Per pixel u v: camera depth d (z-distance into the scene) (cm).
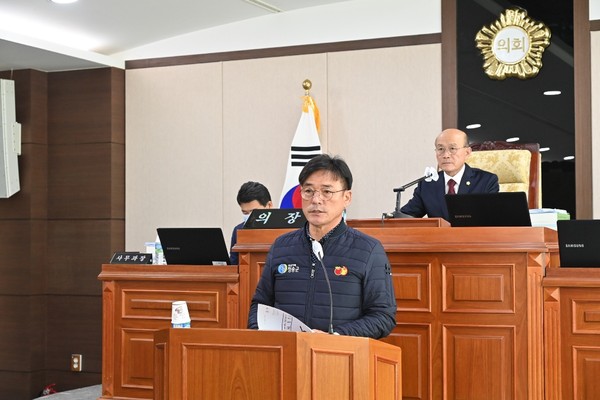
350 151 856
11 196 927
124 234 939
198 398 332
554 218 505
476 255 441
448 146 576
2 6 781
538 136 805
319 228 386
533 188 661
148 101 934
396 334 453
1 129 892
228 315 492
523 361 431
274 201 884
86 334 921
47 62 899
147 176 933
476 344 439
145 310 521
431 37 834
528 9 811
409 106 838
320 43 869
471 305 441
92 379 918
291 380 319
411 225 477
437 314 446
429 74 833
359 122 854
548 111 803
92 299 920
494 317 437
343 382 323
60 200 937
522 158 658
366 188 850
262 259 480
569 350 428
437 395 445
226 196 904
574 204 793
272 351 323
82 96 933
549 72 805
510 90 816
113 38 896
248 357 326
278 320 351
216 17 872
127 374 526
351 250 381
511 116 814
